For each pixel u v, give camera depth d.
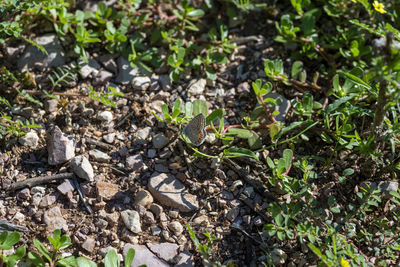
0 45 4.30
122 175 3.72
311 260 3.31
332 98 4.16
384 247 3.33
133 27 4.64
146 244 3.39
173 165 3.76
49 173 3.67
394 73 3.11
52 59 4.32
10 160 3.71
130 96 4.20
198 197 3.64
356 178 3.72
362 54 4.23
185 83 4.33
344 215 3.54
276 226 3.26
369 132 3.83
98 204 3.52
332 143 3.90
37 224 3.43
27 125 3.66
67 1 4.55
